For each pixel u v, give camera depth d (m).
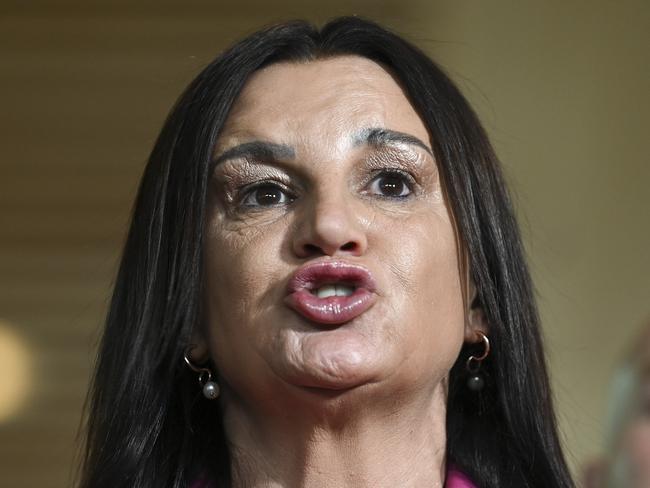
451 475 2.54
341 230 2.34
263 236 2.40
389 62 2.60
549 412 2.67
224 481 2.53
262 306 2.37
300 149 2.44
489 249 2.62
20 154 5.43
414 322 2.37
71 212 5.40
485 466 2.63
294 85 2.52
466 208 2.55
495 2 5.21
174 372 2.54
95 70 5.44
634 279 5.11
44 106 5.45
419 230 2.44
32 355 5.30
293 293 2.33
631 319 5.07
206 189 2.49
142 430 2.55
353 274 2.33
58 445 5.26
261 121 2.48
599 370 5.00
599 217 5.18
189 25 5.36
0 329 5.32
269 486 2.43
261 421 2.44
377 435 2.41
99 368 2.66
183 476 2.55
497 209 2.65
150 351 2.56
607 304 5.10
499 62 5.21
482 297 2.60
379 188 2.47
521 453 2.63
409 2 5.16
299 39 2.58
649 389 2.11
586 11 5.25
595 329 5.07
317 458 2.40
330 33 2.60
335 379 2.30
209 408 2.56
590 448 4.65
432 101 2.56
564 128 5.22
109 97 5.42
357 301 2.33
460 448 2.62
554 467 2.65
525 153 5.20
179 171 2.55
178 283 2.50
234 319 2.40
